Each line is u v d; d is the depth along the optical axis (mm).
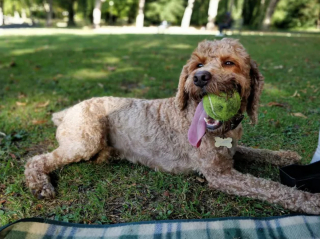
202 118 429
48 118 795
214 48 452
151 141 528
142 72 1320
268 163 545
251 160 558
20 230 370
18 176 511
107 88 1064
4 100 933
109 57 1720
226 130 457
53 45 2242
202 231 367
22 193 467
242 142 634
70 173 526
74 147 517
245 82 437
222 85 402
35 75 1275
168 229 373
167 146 517
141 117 538
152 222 385
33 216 420
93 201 444
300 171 476
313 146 588
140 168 543
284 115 754
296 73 1197
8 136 665
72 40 2590
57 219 408
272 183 432
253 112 470
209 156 468
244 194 439
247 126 703
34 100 939
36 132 710
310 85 1013
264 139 645
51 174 520
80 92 1022
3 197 463
